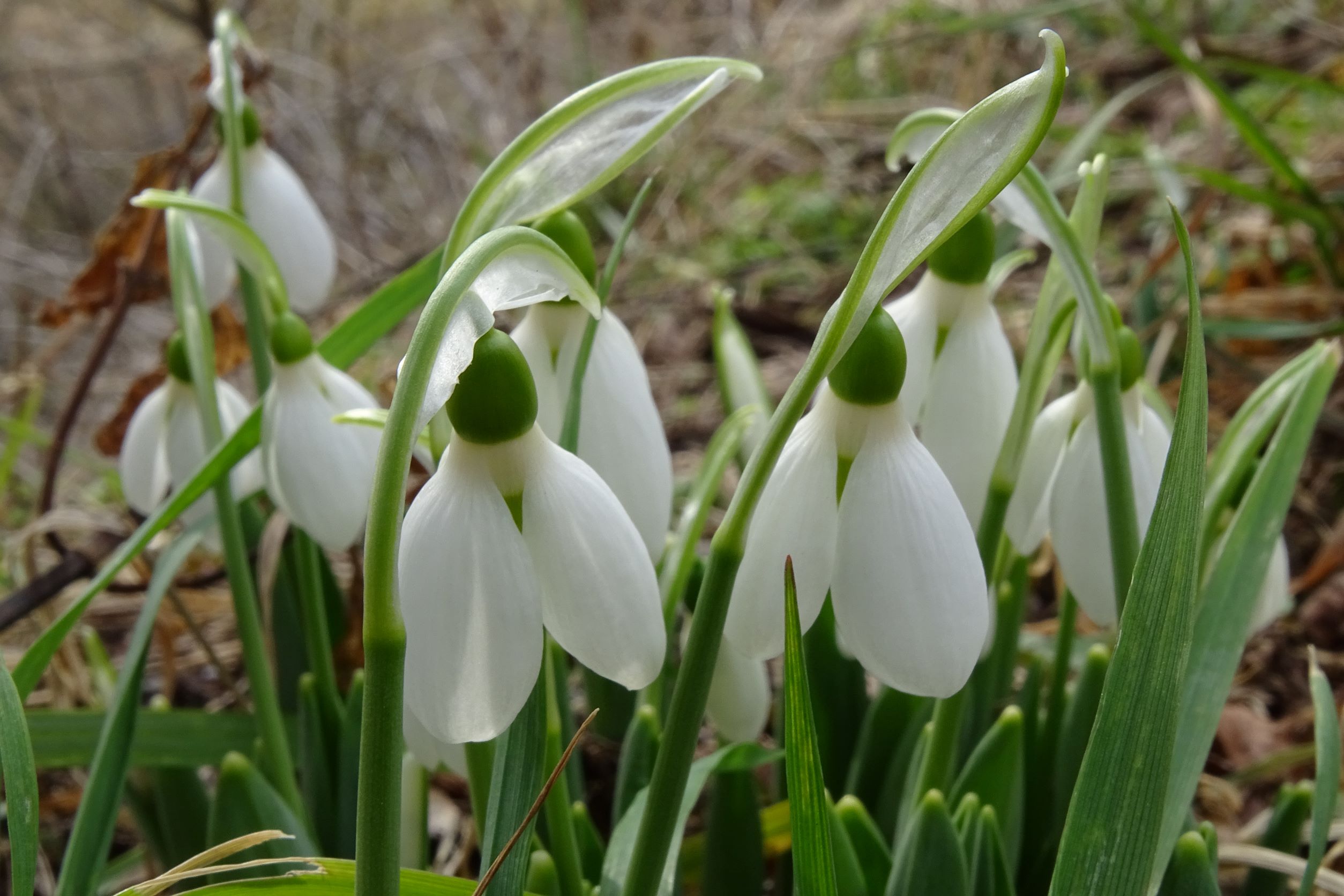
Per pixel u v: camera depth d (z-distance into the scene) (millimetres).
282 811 348
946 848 322
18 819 303
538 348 322
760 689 345
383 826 279
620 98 307
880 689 363
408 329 904
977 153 278
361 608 454
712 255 918
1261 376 589
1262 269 710
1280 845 358
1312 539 568
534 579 287
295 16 1367
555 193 308
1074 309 320
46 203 1279
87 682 472
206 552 585
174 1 1279
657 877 297
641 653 291
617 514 291
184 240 365
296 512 344
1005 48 1120
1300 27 987
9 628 468
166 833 384
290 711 419
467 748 320
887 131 1058
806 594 298
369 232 1188
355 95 1200
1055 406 333
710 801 356
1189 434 287
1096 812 292
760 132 1095
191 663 542
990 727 367
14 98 1348
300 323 344
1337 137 829
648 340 839
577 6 1149
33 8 1459
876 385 295
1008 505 331
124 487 393
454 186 1186
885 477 294
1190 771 324
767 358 798
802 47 1182
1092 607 326
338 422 327
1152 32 564
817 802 288
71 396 513
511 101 1249
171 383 383
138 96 1408
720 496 600
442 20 1507
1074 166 593
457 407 287
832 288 843
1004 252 494
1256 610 355
